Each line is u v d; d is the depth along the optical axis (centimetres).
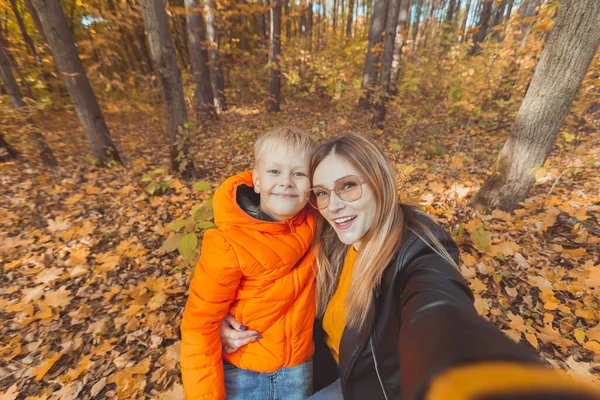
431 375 37
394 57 766
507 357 34
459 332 44
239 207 102
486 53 566
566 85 260
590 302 198
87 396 171
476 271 234
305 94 1006
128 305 235
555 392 26
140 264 282
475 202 337
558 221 288
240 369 121
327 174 87
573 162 403
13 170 510
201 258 104
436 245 77
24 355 197
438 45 909
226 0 809
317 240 114
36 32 800
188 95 849
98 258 287
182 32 1209
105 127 523
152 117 794
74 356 197
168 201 398
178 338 206
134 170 509
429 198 348
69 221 349
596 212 292
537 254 251
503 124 591
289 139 98
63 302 237
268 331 111
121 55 1065
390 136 661
